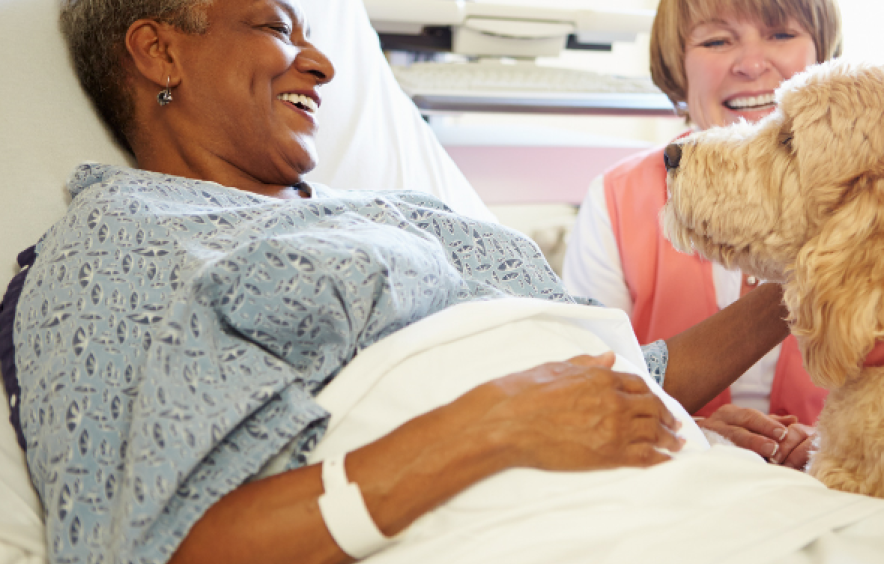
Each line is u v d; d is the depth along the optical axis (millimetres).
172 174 1136
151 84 1107
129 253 832
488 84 1998
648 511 689
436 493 686
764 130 1184
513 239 1122
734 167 1171
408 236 884
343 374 786
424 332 814
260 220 892
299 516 659
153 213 884
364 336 810
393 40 2205
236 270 744
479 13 2166
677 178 1246
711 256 1282
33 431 747
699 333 1201
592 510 691
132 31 1067
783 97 1137
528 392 734
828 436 1058
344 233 812
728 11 1534
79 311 783
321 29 1681
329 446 761
